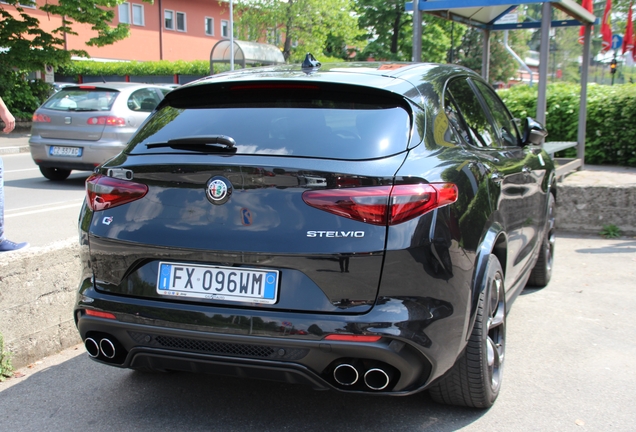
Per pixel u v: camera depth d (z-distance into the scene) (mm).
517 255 4113
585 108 11133
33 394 3490
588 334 4395
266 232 2682
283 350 2656
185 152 2916
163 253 2830
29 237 7047
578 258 6555
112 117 10953
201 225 2777
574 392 3496
